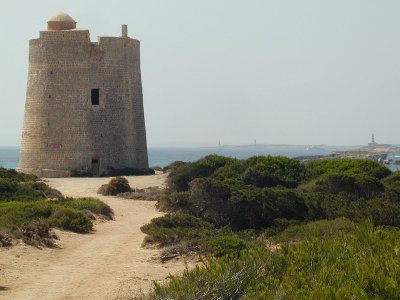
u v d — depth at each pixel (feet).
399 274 43.60
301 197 124.98
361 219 104.01
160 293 48.06
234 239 80.94
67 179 199.11
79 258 81.76
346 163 172.24
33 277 69.92
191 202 129.70
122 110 218.59
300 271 47.60
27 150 214.07
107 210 127.24
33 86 214.48
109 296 61.11
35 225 93.76
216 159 178.50
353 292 40.81
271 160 171.22
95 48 213.87
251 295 43.21
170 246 84.23
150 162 619.26
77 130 210.79
